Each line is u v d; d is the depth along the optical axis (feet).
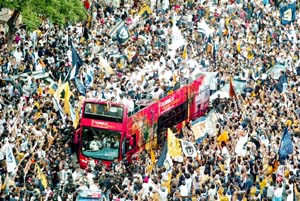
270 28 426.10
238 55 387.96
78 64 318.24
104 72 331.98
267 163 276.82
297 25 444.55
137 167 277.64
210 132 297.94
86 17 366.43
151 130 303.27
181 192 257.34
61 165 266.16
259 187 263.90
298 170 271.69
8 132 270.05
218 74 348.18
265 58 389.39
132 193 251.39
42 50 343.87
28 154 259.60
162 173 262.06
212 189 253.24
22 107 289.94
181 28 396.16
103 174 264.31
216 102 336.08
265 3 446.60
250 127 305.12
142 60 350.84
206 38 382.63
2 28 367.25
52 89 307.37
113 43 362.12
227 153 278.87
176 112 317.83
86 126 287.69
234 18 422.00
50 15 341.41
